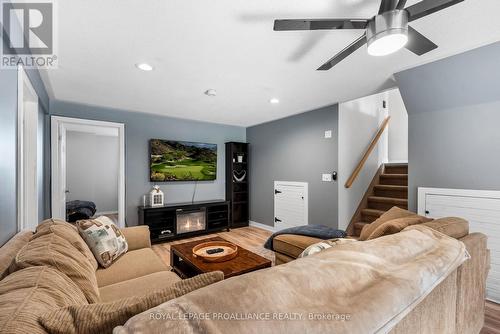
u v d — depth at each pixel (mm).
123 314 607
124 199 3832
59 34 1662
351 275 703
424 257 922
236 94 3010
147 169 4070
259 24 1576
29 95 2162
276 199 4461
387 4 1213
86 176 6117
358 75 2416
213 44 1820
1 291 709
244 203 5105
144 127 4047
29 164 2297
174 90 2852
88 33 1656
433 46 1508
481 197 2143
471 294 1350
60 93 2957
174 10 1431
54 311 616
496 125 2061
